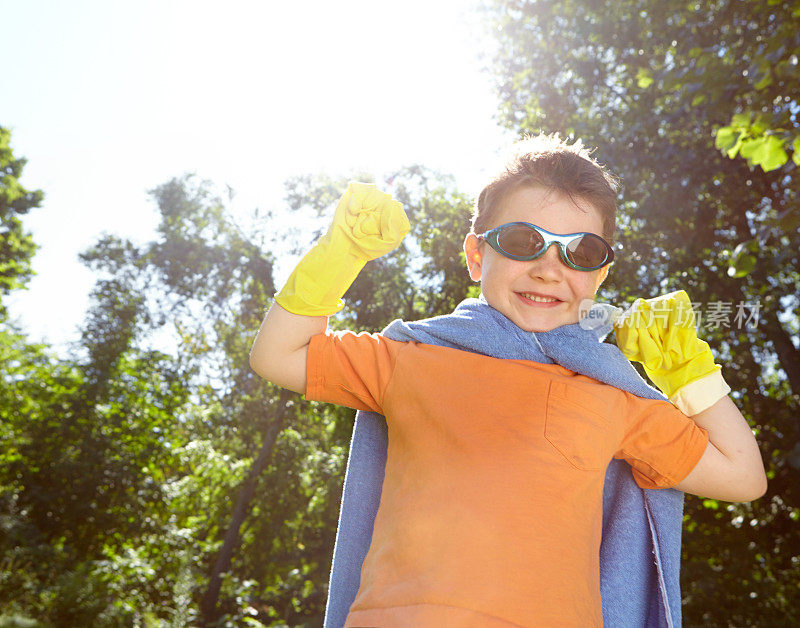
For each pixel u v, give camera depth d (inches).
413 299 594.9
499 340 54.9
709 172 411.8
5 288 784.3
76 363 733.9
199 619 555.8
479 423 50.8
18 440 645.9
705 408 57.4
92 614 418.9
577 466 50.2
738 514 478.3
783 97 216.8
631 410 55.2
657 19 399.9
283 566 710.5
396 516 49.5
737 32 353.4
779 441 447.2
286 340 56.2
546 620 45.1
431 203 597.0
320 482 706.2
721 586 434.3
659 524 60.7
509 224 55.4
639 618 59.4
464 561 45.6
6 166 783.1
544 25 517.3
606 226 58.9
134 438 711.7
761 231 184.2
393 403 54.6
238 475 743.7
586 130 445.4
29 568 459.5
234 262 807.1
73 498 612.7
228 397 798.5
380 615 45.3
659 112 409.1
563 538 47.9
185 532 653.3
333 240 54.5
